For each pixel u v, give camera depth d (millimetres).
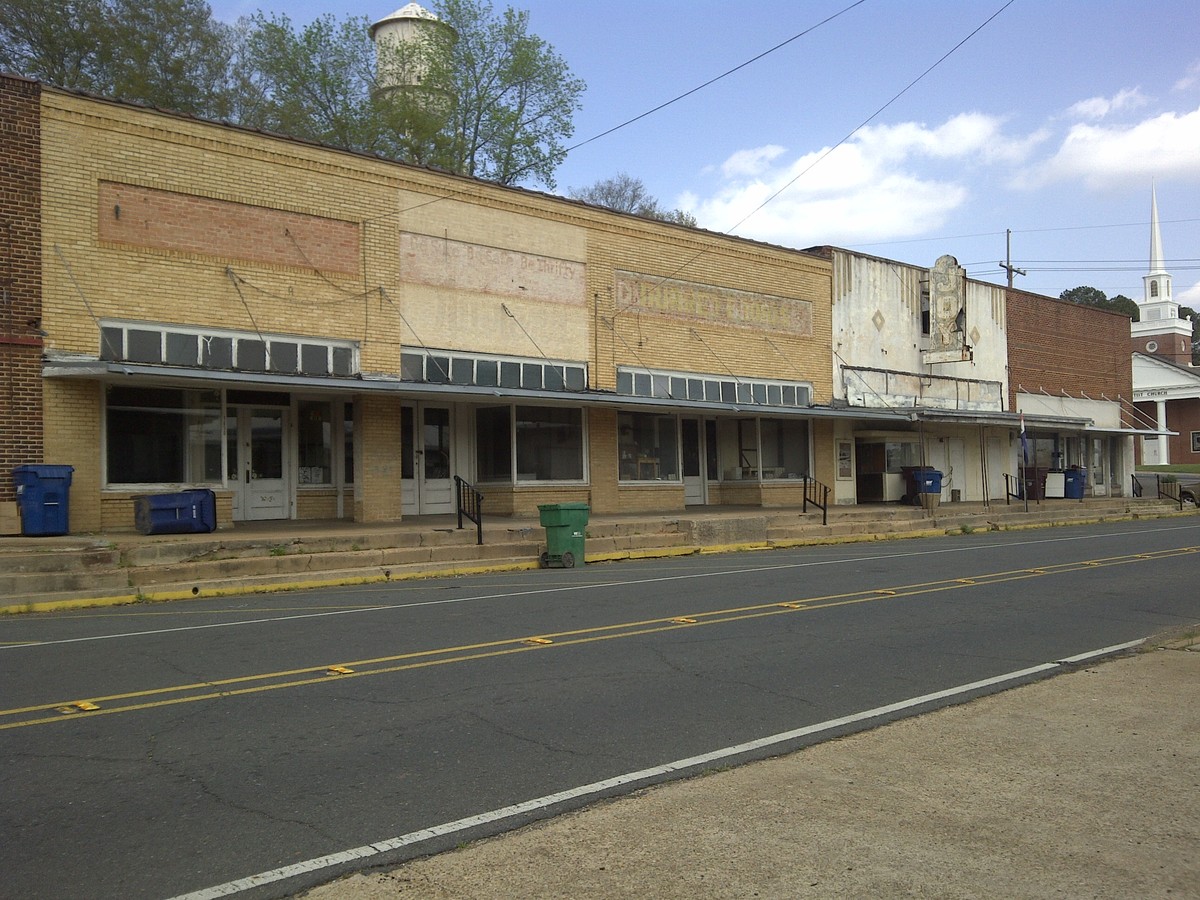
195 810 5762
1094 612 13180
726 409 25672
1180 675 9336
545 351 23750
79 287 16984
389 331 20953
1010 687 8984
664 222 26531
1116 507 36469
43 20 34062
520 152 40750
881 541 25469
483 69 40844
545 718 7730
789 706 8227
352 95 39438
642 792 6141
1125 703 8320
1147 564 19016
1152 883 4824
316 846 5277
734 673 9352
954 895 4699
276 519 20672
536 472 23750
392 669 9305
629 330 25688
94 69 35750
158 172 17953
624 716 7824
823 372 31047
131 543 15383
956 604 13734
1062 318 41969
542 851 5219
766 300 29344
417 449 22938
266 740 7078
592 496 24781
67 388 16844
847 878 4883
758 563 19328
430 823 5605
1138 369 72125
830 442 31406
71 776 6312
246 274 18969
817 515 26484
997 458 38469
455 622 11969
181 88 37219
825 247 31438
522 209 23438
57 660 9672
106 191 17375
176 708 7879
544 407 23953
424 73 38500
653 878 4887
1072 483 38500
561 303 24172
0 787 6102
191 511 17109
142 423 17938
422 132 37688
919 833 5453
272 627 11609
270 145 19375
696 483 29391
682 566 18859
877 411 30156
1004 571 17766
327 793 6059
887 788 6203
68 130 16984
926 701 8453
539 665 9539
